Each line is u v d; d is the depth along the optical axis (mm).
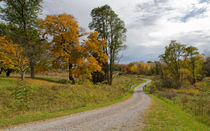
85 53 23844
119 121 7797
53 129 6102
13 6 22594
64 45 23922
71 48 23562
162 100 22203
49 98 14336
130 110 11688
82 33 26016
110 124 7109
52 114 9172
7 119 7512
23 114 9328
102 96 20672
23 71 18750
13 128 6082
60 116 8812
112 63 31594
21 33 22250
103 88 25594
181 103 17141
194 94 24953
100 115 9398
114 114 9859
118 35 30250
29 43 19594
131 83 58844
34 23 24922
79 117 8633
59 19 22609
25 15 24000
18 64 18609
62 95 15953
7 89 13727
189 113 12289
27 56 19078
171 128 6547
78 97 16922
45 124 6891
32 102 12516
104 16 29859
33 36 24188
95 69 24281
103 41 25781
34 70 23922
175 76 41000
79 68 24031
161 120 8180
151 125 7035
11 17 22922
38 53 21406
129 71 123375
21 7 23344
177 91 30781
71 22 23312
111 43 30422
